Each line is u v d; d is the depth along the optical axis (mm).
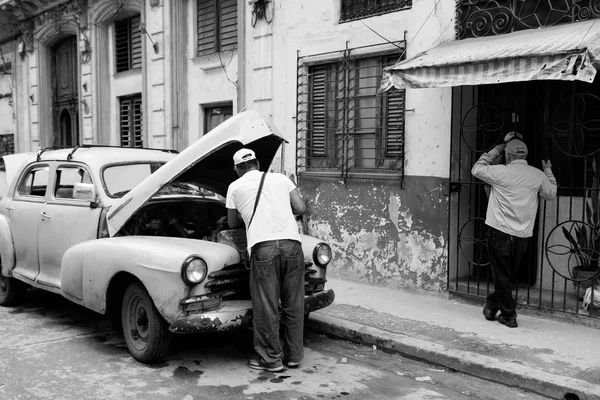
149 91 11383
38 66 15070
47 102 15242
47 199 6309
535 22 5961
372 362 5109
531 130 6422
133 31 12367
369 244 7516
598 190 5746
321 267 5355
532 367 4566
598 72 5824
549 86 6234
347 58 7684
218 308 4637
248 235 4621
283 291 4746
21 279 6520
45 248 6195
